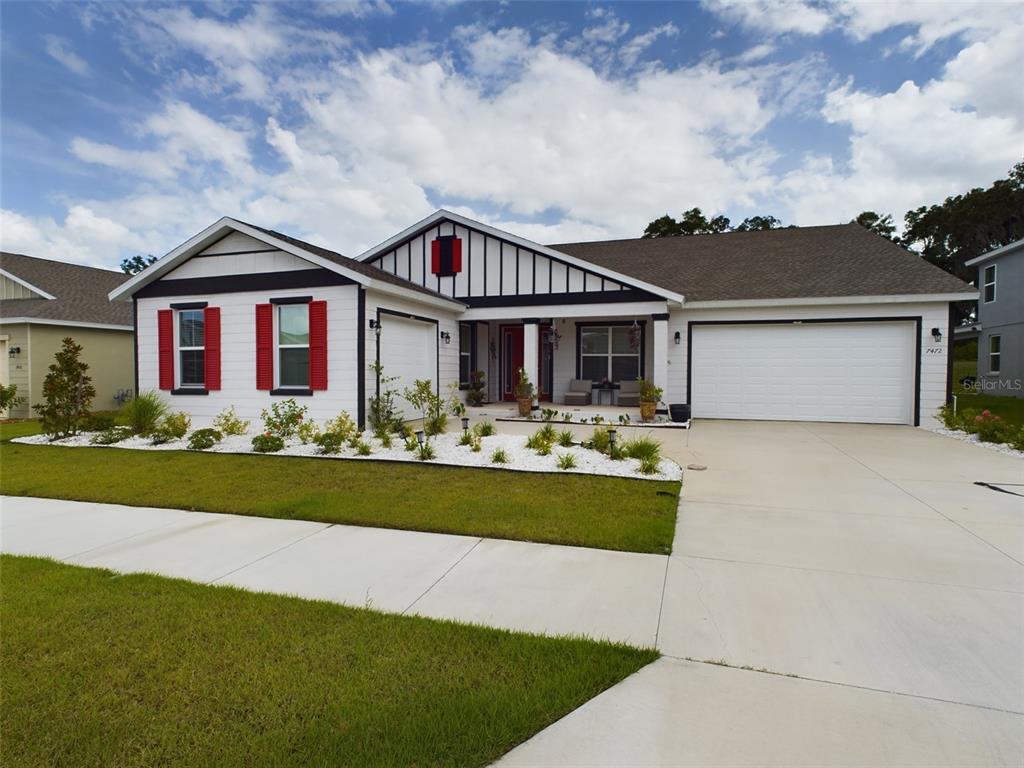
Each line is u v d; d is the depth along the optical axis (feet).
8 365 50.21
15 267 58.59
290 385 35.37
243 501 18.76
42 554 14.12
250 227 34.40
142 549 14.42
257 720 7.32
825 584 11.72
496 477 21.63
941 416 36.01
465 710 7.52
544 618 10.33
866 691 7.95
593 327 49.78
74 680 8.26
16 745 6.85
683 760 6.56
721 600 11.00
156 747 6.83
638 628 9.89
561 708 7.60
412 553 13.88
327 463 24.47
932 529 15.40
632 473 22.08
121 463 25.26
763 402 41.83
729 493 19.54
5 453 28.30
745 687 8.05
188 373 38.04
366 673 8.45
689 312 42.91
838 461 25.31
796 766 6.45
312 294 33.96
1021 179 109.70
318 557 13.70
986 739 6.89
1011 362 68.23
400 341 37.14
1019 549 13.76
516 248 42.91
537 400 42.55
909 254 44.39
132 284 37.50
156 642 9.41
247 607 10.77
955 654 8.93
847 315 39.83
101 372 55.31
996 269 71.56
